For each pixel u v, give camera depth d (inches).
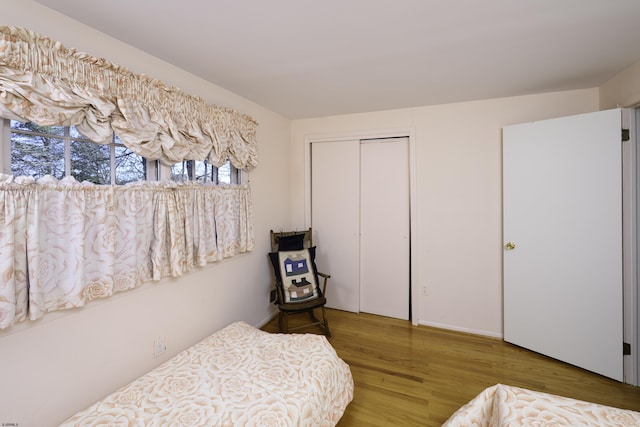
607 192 79.6
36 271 46.3
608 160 79.2
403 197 122.3
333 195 132.7
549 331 90.7
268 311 120.7
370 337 106.7
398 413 67.9
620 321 78.5
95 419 48.8
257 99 105.4
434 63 76.2
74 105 50.8
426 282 116.0
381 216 126.1
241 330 80.7
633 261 77.5
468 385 78.2
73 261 51.9
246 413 49.9
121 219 61.1
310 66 77.5
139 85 63.3
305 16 55.0
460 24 58.2
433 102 109.0
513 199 97.4
